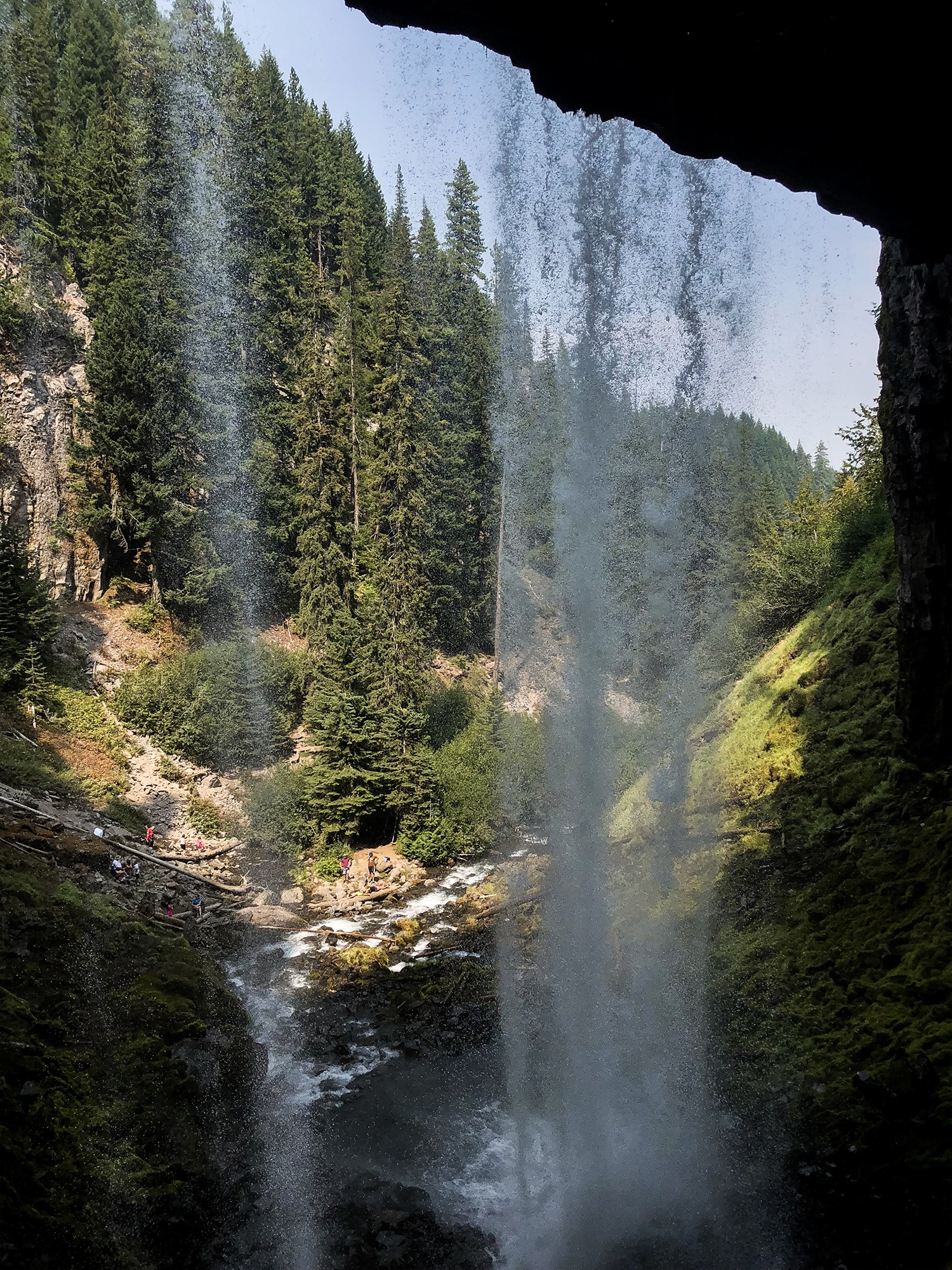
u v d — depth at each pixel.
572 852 13.61
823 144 7.17
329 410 40.59
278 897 25.58
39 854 20.38
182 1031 13.13
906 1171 9.08
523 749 20.88
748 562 25.36
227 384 40.81
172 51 44.97
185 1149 11.09
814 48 6.33
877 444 25.39
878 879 13.64
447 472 42.66
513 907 19.14
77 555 37.81
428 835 28.84
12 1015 11.85
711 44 6.59
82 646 35.22
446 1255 9.52
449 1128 12.54
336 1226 10.07
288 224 45.84
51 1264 8.59
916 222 7.66
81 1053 11.83
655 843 16.62
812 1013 12.18
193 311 40.47
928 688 13.57
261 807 29.56
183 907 22.38
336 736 29.73
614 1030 12.78
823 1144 9.99
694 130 7.37
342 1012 17.33
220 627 40.28
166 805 28.97
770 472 30.75
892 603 19.31
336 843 29.52
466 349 44.09
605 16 6.57
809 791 17.16
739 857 16.62
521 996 15.58
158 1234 9.64
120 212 40.81
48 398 37.81
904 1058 10.27
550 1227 9.96
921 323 11.04
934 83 6.37
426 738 32.88
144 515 37.50
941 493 11.70
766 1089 11.17
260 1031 16.36
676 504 13.98
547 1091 12.48
